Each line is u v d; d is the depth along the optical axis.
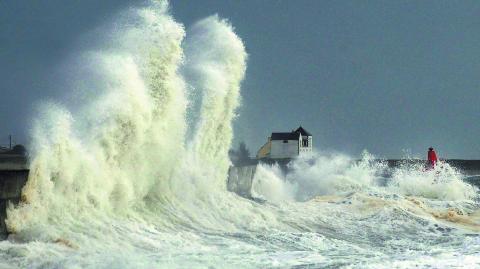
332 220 62.72
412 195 89.50
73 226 45.25
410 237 57.28
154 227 50.84
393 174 104.81
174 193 60.03
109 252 41.38
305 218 62.41
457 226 63.97
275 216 61.66
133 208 53.97
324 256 45.81
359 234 57.66
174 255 42.44
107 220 48.53
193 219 55.62
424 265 42.72
